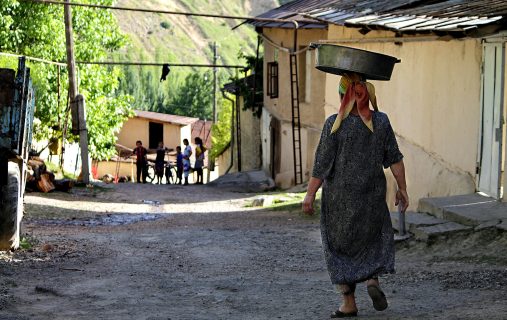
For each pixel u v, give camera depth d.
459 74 14.38
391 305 7.40
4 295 8.32
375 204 6.46
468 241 11.13
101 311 7.67
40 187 23.36
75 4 22.47
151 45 115.12
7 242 11.20
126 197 25.30
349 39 21.11
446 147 15.00
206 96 83.88
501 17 11.91
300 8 27.77
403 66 17.45
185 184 35.06
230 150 48.09
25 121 10.99
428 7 15.70
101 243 13.04
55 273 9.96
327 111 24.17
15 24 31.89
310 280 9.60
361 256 6.48
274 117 32.50
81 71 35.38
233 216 19.34
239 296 8.41
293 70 29.14
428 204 13.18
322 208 6.58
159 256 11.81
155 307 7.87
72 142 35.66
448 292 8.08
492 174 13.10
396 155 6.48
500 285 8.34
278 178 30.77
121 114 39.59
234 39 129.25
